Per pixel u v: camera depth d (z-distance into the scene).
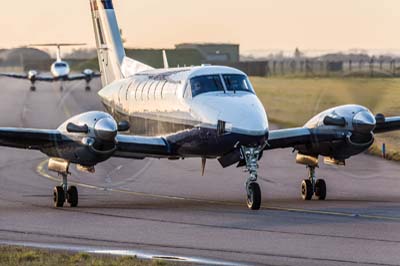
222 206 87.50
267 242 66.25
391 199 92.38
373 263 59.03
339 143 90.25
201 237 68.69
